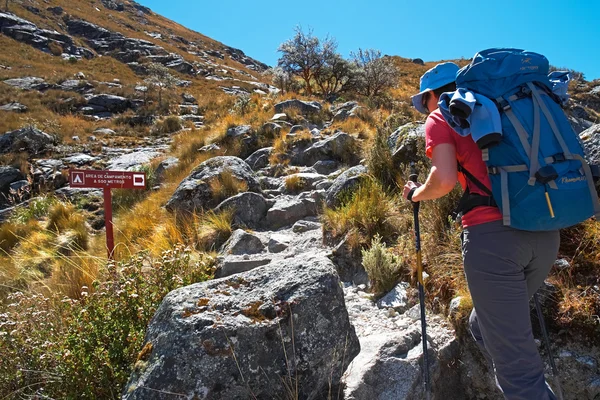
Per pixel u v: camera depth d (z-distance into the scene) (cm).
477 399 306
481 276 210
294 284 279
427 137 223
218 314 263
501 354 211
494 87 209
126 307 339
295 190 840
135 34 5878
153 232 690
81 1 6850
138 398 244
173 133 2234
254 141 1209
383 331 339
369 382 279
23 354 323
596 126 421
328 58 2466
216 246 612
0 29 4609
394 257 412
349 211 537
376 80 2475
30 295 452
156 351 257
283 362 261
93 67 4331
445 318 339
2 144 1834
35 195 1404
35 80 3209
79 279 504
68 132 2127
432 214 439
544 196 190
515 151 196
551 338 301
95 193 1202
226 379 249
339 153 993
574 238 355
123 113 2753
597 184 353
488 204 209
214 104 2848
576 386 284
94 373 299
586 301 304
